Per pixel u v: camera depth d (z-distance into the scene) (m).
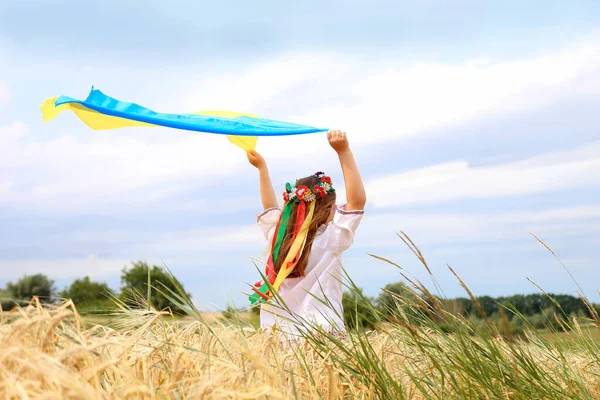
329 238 3.07
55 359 1.28
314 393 1.83
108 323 2.17
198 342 2.13
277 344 2.15
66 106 3.16
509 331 1.97
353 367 2.13
